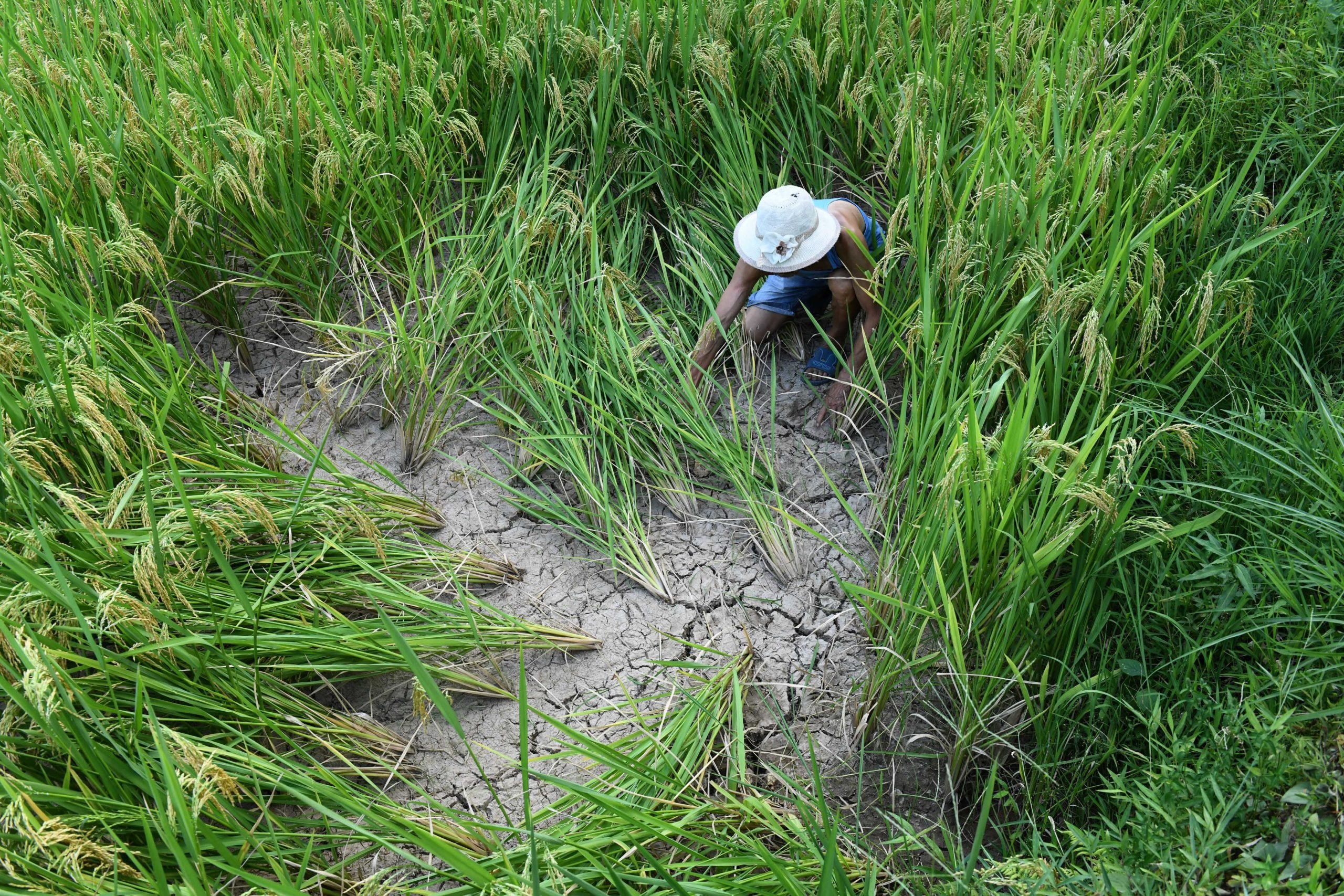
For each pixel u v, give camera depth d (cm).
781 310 478
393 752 364
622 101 525
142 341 441
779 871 276
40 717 275
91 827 286
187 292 503
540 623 409
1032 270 378
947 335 386
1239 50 548
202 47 534
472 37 540
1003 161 422
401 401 471
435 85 524
